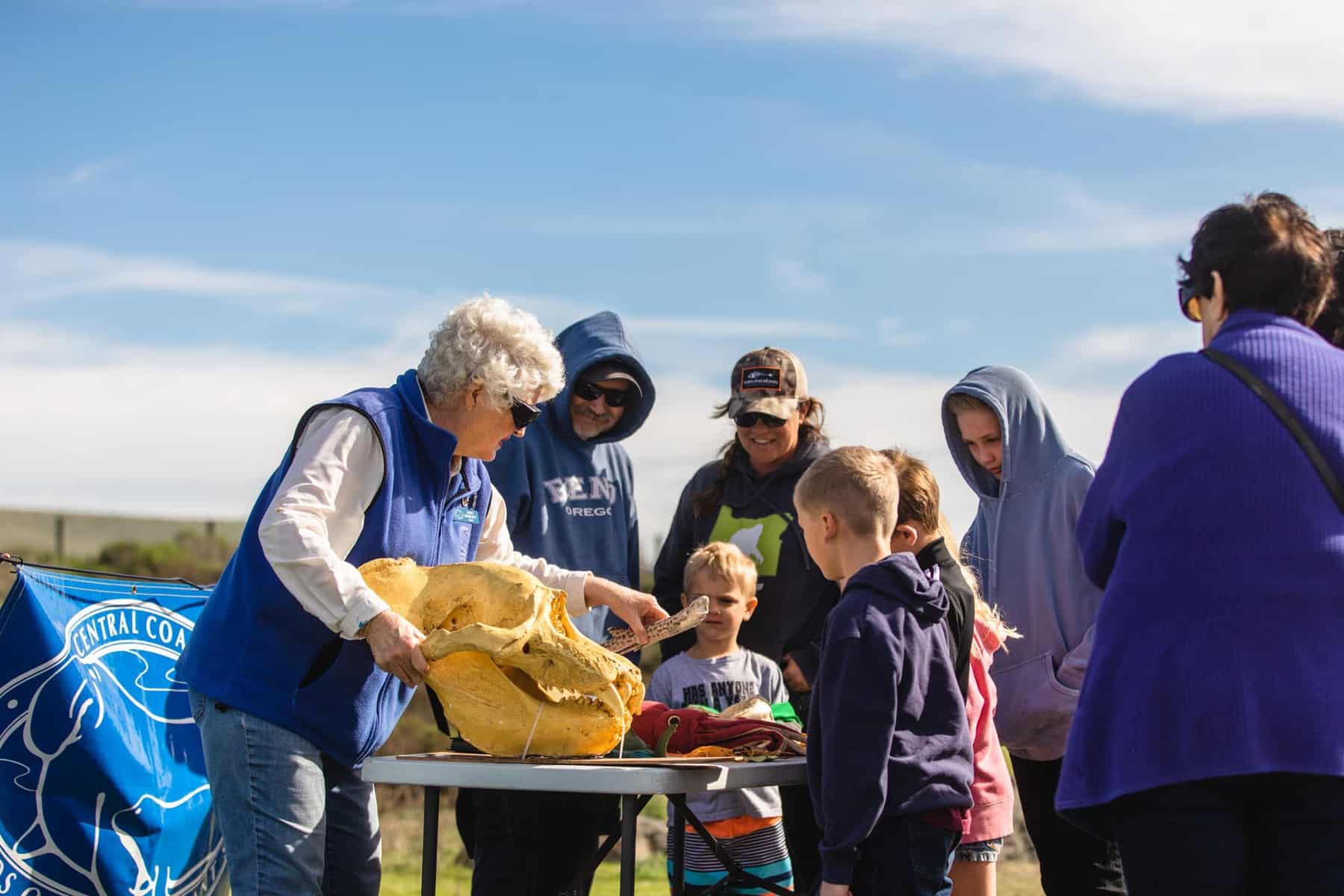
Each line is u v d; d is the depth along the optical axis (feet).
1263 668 8.23
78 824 13.20
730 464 17.38
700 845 15.30
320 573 10.55
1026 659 14.15
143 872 13.53
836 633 10.59
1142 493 8.81
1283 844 8.28
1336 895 8.10
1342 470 8.52
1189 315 10.11
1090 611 14.02
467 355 11.61
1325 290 9.36
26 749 13.14
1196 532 8.54
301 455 11.18
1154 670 8.47
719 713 12.38
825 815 10.32
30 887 12.89
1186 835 8.33
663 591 17.81
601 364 17.42
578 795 12.63
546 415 17.53
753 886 13.07
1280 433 8.56
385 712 11.94
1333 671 8.23
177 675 11.89
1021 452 14.38
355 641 11.47
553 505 17.17
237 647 11.28
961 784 10.66
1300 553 8.36
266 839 10.98
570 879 12.64
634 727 11.80
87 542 82.02
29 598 13.44
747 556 16.71
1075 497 14.12
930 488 12.64
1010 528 14.43
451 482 12.23
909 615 10.77
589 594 12.90
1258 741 8.11
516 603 10.75
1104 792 8.63
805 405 17.28
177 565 77.97
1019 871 23.95
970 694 12.64
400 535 11.50
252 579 11.28
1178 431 8.81
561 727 10.46
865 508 11.58
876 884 10.49
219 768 11.15
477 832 12.65
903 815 10.50
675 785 9.54
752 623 16.63
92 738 13.39
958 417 14.73
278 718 11.14
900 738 10.55
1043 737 13.92
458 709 10.62
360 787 12.03
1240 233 9.34
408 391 11.80
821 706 10.57
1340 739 8.05
